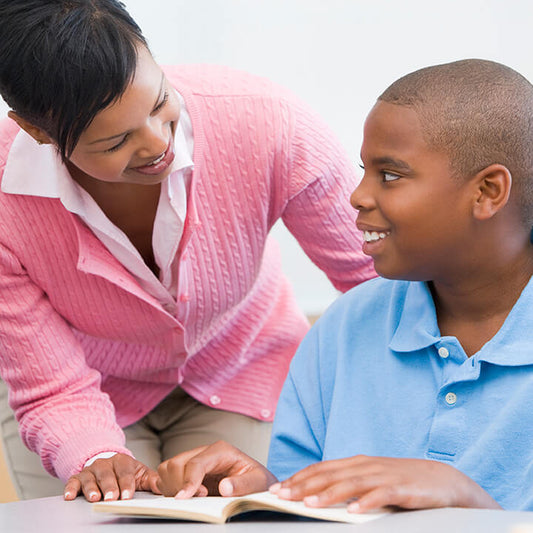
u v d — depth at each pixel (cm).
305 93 362
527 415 147
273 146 202
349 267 224
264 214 209
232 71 208
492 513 116
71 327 218
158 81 159
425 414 159
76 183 191
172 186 191
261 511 132
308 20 359
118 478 164
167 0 363
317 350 181
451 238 155
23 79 157
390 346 166
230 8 363
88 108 154
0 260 201
